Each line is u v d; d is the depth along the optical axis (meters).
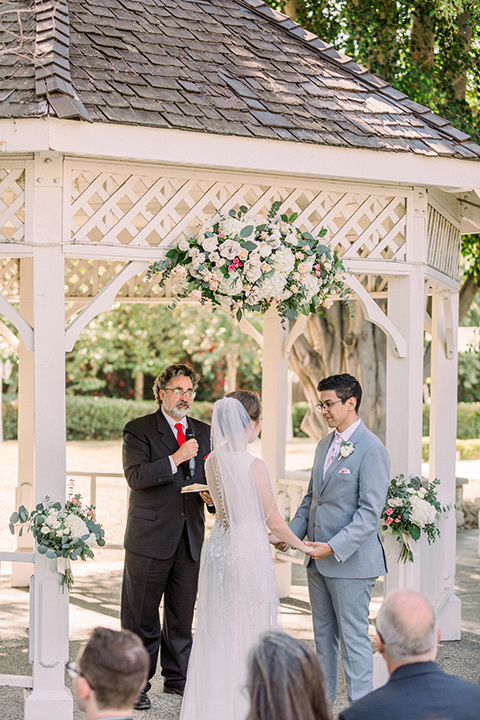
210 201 4.63
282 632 2.12
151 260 4.45
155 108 4.24
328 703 2.04
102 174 4.36
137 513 4.61
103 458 18.09
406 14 8.85
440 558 5.85
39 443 4.24
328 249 4.68
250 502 3.91
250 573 3.84
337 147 4.63
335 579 4.24
